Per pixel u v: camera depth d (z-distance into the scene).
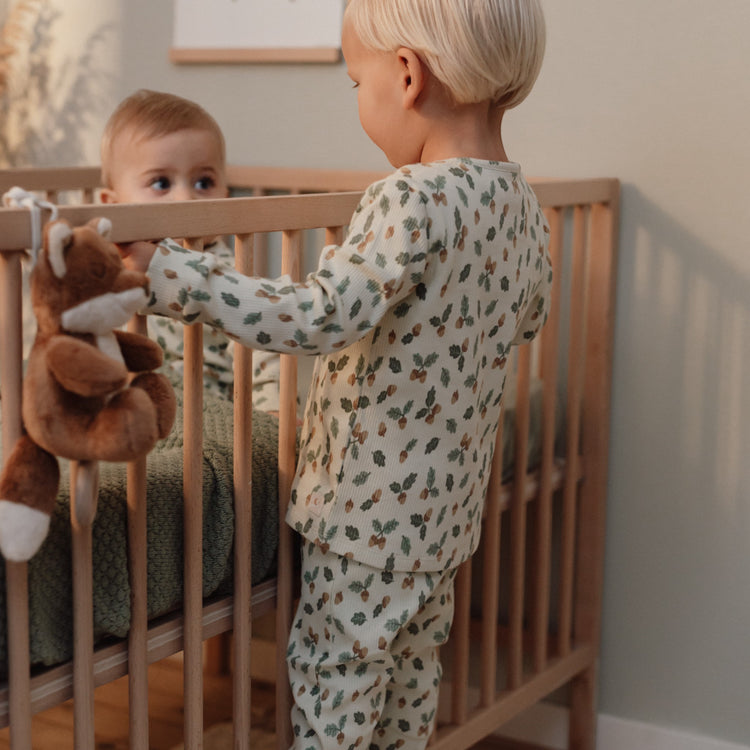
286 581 1.14
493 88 1.01
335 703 1.07
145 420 0.81
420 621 1.15
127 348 0.88
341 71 1.89
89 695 0.93
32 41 2.15
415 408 1.01
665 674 1.78
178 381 1.37
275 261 2.01
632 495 1.76
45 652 0.90
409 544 1.04
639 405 1.74
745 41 1.59
